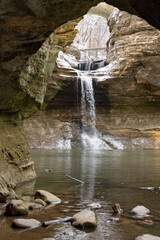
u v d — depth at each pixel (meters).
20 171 6.54
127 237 2.88
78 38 49.50
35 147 25.08
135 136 27.25
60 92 28.11
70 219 3.47
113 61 29.14
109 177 7.70
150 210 4.05
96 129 28.23
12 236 2.86
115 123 28.39
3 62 4.05
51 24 3.60
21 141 6.86
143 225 3.30
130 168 10.08
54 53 8.24
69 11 3.46
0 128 5.94
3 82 4.84
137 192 5.51
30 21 3.47
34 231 3.03
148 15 4.87
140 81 26.22
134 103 27.86
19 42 3.76
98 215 3.74
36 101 7.27
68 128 27.67
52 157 15.27
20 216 3.64
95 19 49.62
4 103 5.68
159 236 2.93
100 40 49.78
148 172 8.90
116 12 31.42
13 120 6.61
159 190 5.77
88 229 3.13
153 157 15.63
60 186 6.19
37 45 3.93
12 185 5.61
